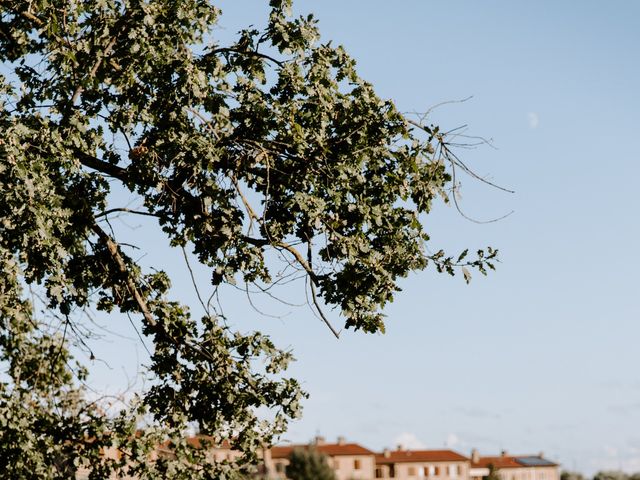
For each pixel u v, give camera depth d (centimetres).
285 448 9375
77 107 1438
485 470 12875
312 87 1455
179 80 1416
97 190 1461
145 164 1419
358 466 11312
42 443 1659
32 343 1942
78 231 1434
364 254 1424
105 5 1401
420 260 1423
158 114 1466
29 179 1187
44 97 1466
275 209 1462
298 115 1448
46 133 1305
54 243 1284
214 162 1445
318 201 1391
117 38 1473
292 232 1459
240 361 1627
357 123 1416
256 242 1467
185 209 1456
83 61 1430
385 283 1406
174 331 1620
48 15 1451
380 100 1436
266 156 1395
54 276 1380
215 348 1619
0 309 1609
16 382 1880
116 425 1644
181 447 1628
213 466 1659
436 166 1410
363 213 1405
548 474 13562
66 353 1959
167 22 1487
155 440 1634
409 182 1430
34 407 1889
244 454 1666
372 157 1429
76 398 1962
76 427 1714
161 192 1447
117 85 1465
